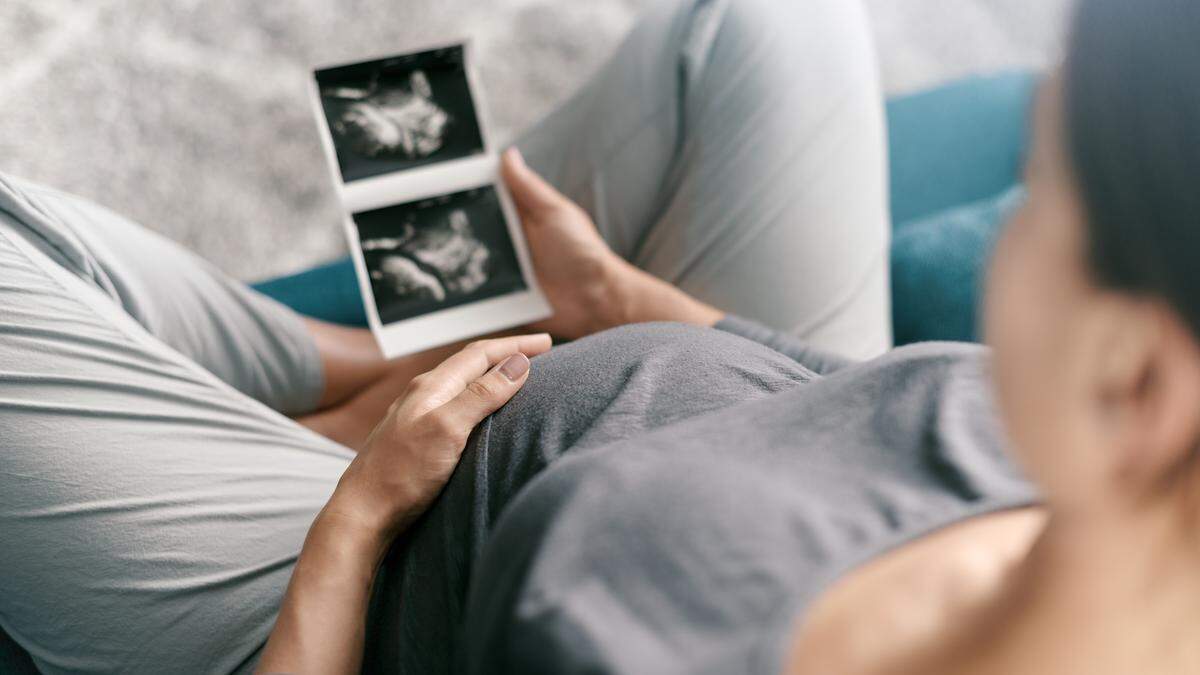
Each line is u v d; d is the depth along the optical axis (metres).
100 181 1.58
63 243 0.93
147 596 0.84
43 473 0.83
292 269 1.60
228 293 1.16
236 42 1.68
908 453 0.48
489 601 0.46
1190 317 0.26
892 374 0.54
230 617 0.85
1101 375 0.28
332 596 0.69
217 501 0.88
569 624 0.39
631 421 0.61
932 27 2.00
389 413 0.78
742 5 1.29
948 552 0.40
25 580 0.84
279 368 1.21
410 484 0.70
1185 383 0.27
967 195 1.64
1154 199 0.25
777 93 1.27
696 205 1.30
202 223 1.59
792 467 0.47
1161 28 0.25
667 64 1.31
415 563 0.69
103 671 0.86
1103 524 0.31
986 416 0.51
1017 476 0.46
